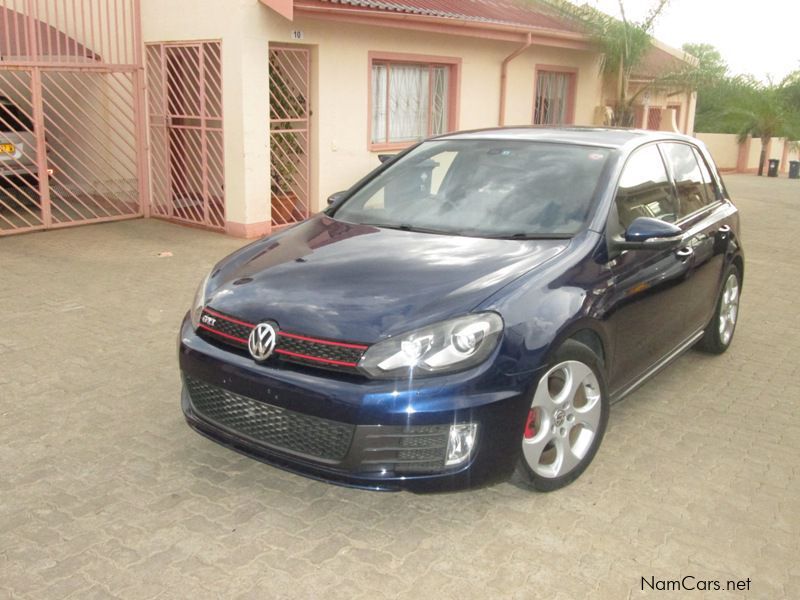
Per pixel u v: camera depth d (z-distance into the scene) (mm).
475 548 3244
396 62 11461
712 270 5164
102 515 3434
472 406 3115
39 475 3775
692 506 3619
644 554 3227
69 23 11109
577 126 5152
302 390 3172
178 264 8281
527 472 3463
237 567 3082
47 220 9906
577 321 3496
